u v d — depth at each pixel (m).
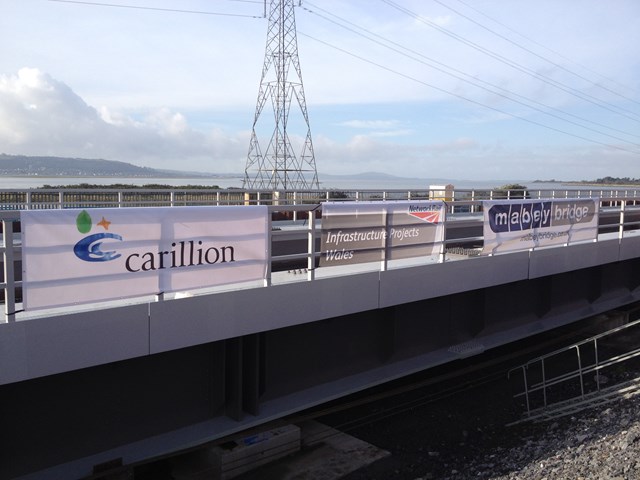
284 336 9.20
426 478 9.29
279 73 51.62
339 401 12.37
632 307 19.34
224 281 7.76
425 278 10.52
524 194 27.94
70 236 6.38
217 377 8.38
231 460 8.88
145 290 7.01
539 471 8.59
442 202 10.70
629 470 7.72
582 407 11.88
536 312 14.56
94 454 7.30
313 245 8.82
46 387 6.89
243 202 21.28
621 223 15.98
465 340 12.55
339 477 9.16
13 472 6.73
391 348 10.68
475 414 12.13
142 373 7.66
